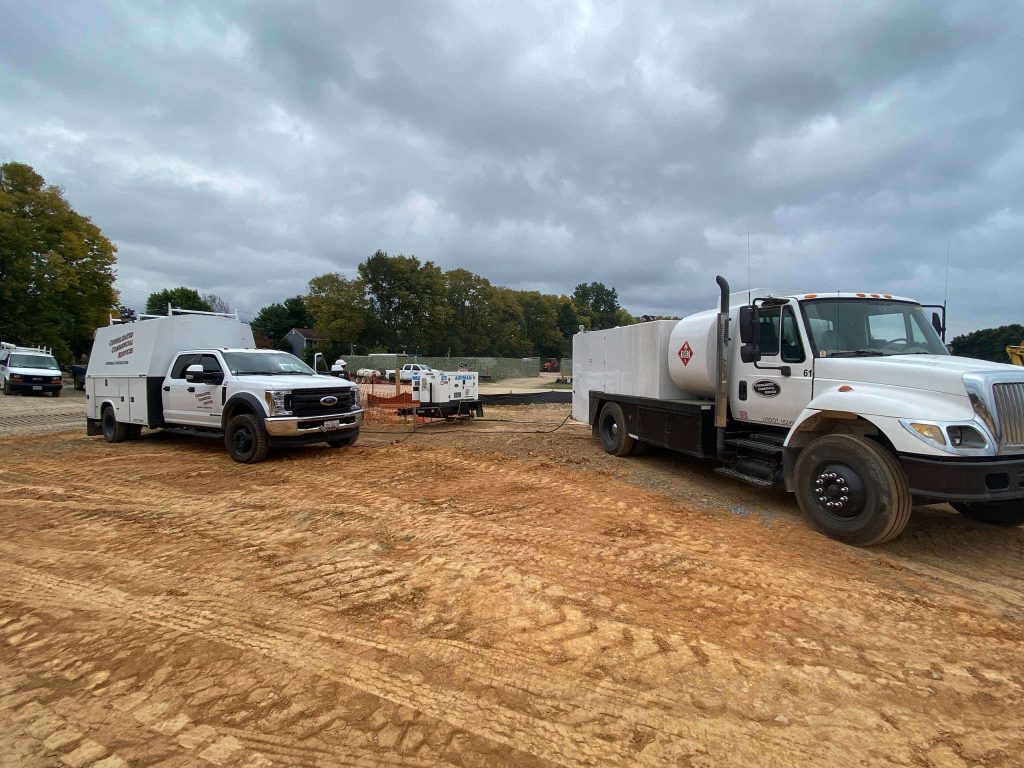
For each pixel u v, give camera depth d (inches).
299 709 104.1
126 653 124.1
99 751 93.4
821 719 101.6
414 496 260.2
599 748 93.8
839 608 146.3
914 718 102.3
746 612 143.7
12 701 107.7
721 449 266.4
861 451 189.0
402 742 95.1
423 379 539.5
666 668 117.5
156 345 406.0
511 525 215.8
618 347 368.8
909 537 203.0
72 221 1398.9
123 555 184.9
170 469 325.1
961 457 169.5
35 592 156.4
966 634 134.0
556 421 586.9
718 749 93.6
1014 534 207.3
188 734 97.6
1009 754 93.3
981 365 189.0
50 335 1352.1
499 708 104.4
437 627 134.7
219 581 162.9
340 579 163.6
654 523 219.8
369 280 2258.9
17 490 273.6
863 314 235.0
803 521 223.5
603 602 148.6
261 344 2960.1
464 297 2591.0
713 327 274.1
